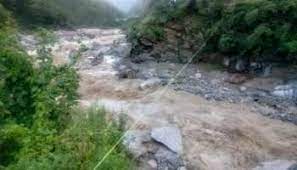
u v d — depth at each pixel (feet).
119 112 35.06
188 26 55.11
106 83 47.01
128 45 62.54
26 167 20.08
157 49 56.29
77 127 24.00
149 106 38.78
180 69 51.72
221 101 41.75
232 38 49.47
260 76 47.26
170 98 41.68
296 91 42.68
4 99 25.38
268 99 42.19
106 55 60.85
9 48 26.71
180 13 55.77
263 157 31.12
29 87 26.07
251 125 35.88
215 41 52.29
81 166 20.81
